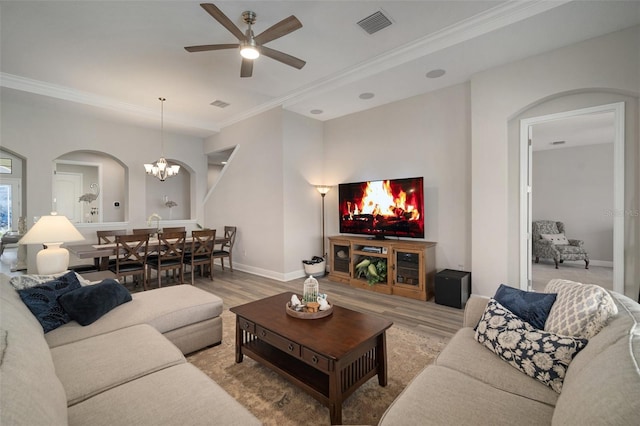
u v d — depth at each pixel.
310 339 1.92
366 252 4.61
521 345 1.54
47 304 2.06
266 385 2.15
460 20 2.99
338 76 4.16
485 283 3.72
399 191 4.50
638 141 2.94
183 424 1.21
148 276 4.79
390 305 3.86
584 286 1.63
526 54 3.34
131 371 1.57
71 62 3.85
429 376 1.49
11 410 0.78
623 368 0.91
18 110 4.90
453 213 4.22
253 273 5.72
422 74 3.84
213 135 6.88
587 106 3.19
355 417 1.82
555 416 1.04
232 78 4.31
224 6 2.77
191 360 2.46
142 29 3.15
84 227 5.62
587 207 6.71
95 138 5.70
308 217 5.57
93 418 1.23
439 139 4.34
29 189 5.00
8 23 3.04
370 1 2.71
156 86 4.61
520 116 3.60
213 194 6.82
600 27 2.85
